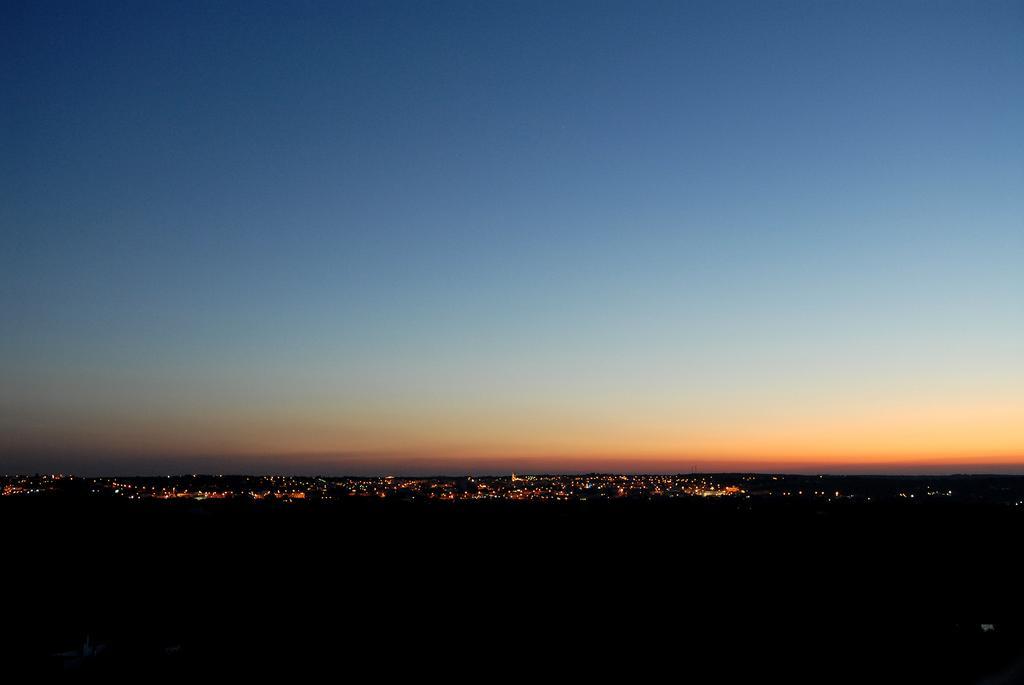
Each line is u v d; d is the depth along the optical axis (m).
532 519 58.38
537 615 31.23
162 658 23.73
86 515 50.97
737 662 24.42
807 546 47.94
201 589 34.44
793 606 33.41
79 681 21.36
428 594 34.94
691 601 34.03
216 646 25.41
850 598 34.97
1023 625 29.52
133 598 32.44
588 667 24.00
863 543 48.88
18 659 23.16
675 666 24.31
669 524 56.16
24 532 44.56
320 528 51.38
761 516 60.69
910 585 37.25
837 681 22.47
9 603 30.22
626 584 37.41
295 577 37.84
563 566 41.16
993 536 51.47
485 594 35.09
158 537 46.12
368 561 41.78
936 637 27.66
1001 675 22.30
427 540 48.28
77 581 34.59
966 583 38.31
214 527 49.97
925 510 65.31
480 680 22.67
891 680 22.36
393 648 25.92
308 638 26.97
